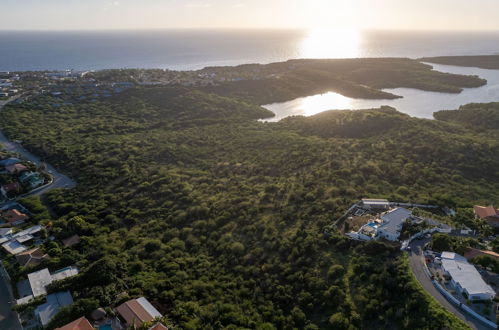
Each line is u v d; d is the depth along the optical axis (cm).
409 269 7512
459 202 10662
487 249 8181
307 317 7038
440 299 6781
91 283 8056
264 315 7194
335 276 7706
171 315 7069
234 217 10906
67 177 14375
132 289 7844
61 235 10319
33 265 8950
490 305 6512
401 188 11631
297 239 8994
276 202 11388
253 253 9038
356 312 6825
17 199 12694
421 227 8838
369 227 8956
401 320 6575
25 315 7519
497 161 14375
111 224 11075
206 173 14750
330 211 10081
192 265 8981
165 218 11388
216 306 7356
